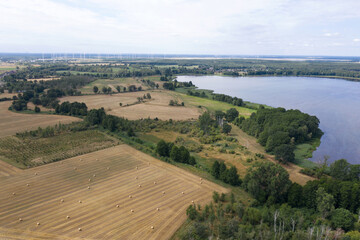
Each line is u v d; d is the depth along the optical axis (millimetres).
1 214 84188
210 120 193750
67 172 115062
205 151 147375
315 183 91875
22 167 118250
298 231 72250
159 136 172500
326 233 72250
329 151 155625
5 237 74062
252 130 177750
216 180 111625
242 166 127312
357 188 87000
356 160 144625
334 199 88312
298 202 91125
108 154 137125
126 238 75250
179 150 130125
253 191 96125
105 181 107938
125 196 97000
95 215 85250
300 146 160500
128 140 159625
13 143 146625
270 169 97875
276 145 142500
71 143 150125
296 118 177000
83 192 98938
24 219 82062
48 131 159625
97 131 174000
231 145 157625
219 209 86312
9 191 97812
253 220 81312
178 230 79125
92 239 74375
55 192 98250
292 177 117250
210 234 76750
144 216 85500
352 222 78625
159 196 97750
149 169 120562
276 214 80125
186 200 95625
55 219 82562
